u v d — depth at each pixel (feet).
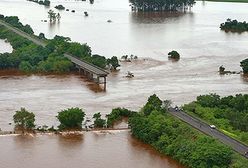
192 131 478.18
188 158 437.58
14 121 529.86
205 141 447.83
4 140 489.26
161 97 651.66
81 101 625.82
